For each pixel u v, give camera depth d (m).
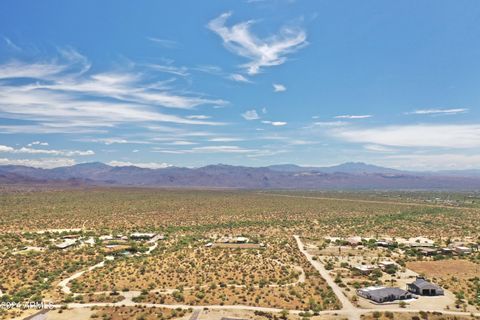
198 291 113.38
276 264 143.75
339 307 102.94
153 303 104.56
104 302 104.69
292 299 108.25
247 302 105.88
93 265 141.75
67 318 94.38
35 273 129.00
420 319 96.62
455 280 127.81
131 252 164.38
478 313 100.19
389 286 119.25
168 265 139.12
